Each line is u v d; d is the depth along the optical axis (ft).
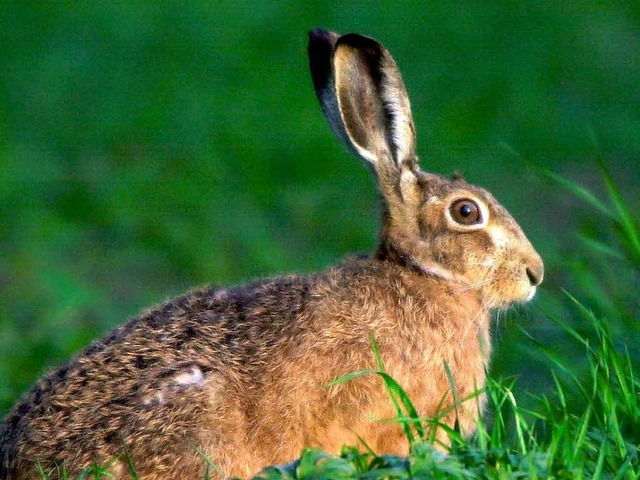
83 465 29.66
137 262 52.80
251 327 31.30
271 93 73.41
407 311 31.86
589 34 88.28
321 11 90.43
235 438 30.30
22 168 61.67
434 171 62.59
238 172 61.72
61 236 54.90
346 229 55.26
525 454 27.66
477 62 81.00
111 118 69.92
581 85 77.56
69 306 46.42
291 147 64.13
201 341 30.99
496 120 70.08
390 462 25.89
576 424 31.60
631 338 36.83
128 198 58.03
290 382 30.60
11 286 49.80
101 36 85.35
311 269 49.98
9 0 90.74
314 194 59.47
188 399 29.89
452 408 30.68
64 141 66.49
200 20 88.79
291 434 30.68
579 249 49.26
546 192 59.93
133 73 78.33
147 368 30.40
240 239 53.98
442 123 68.80
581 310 36.91
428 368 31.76
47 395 30.68
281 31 86.07
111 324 46.24
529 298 33.50
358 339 31.17
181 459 29.60
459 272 32.91
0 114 70.49
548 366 37.17
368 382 30.83
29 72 78.38
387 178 33.60
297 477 25.52
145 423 29.68
